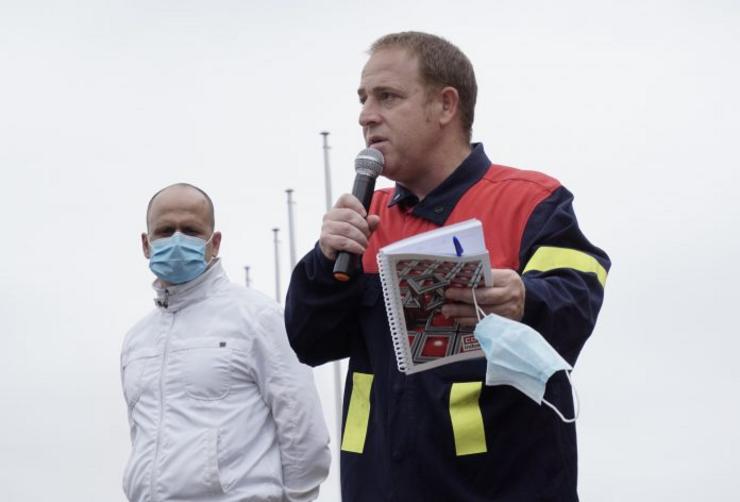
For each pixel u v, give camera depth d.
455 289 2.92
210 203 5.29
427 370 3.22
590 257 3.29
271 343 4.89
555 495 3.15
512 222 3.34
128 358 5.11
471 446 3.15
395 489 3.21
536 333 2.88
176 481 4.69
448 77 3.52
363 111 3.52
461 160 3.55
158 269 5.04
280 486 4.82
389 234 3.53
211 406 4.80
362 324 3.44
